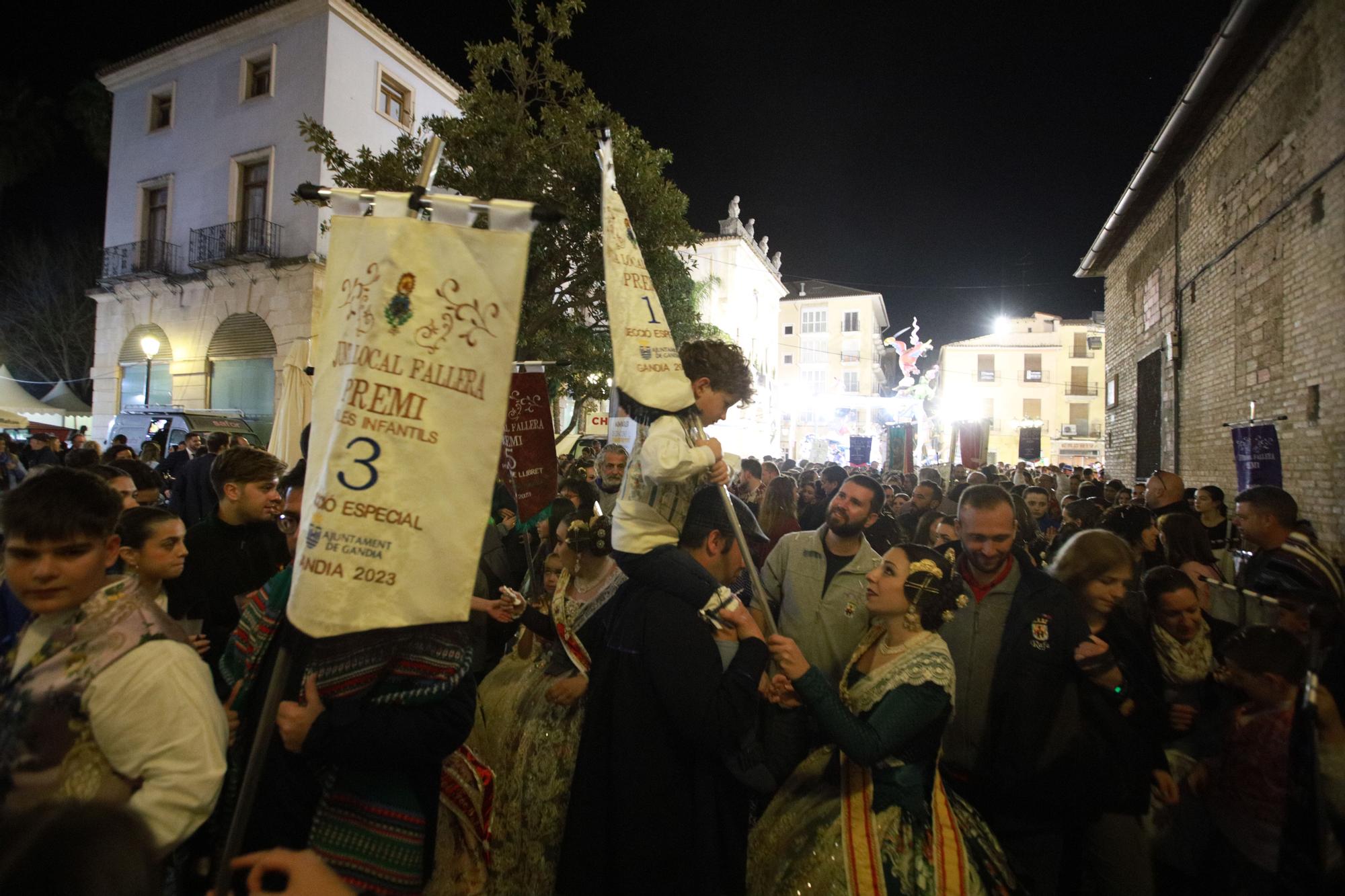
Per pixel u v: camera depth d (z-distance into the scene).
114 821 0.89
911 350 42.38
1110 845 2.70
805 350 56.66
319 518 1.77
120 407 22.81
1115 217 15.79
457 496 1.89
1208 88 10.59
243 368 20.53
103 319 23.12
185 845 2.25
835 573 3.65
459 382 1.91
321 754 1.98
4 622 2.77
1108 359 19.56
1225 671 2.62
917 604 2.51
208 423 16.20
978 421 11.49
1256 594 3.56
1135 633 2.95
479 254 1.96
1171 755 2.98
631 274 2.39
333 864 2.06
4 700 1.75
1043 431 52.91
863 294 55.75
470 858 2.68
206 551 3.20
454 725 2.16
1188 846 2.78
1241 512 4.07
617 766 2.33
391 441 1.83
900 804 2.45
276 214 19.94
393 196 1.99
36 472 1.88
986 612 2.88
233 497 3.24
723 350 2.58
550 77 11.40
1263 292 9.62
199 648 2.72
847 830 2.46
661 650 2.33
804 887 2.45
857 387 55.56
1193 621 2.97
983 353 53.78
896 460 12.87
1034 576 2.83
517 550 5.32
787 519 5.76
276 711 1.86
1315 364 8.24
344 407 1.81
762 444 41.56
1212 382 11.61
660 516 2.45
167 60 21.78
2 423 18.91
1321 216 8.09
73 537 1.80
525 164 10.98
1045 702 2.60
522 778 3.08
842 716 2.35
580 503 4.89
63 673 1.74
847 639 3.50
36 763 1.70
